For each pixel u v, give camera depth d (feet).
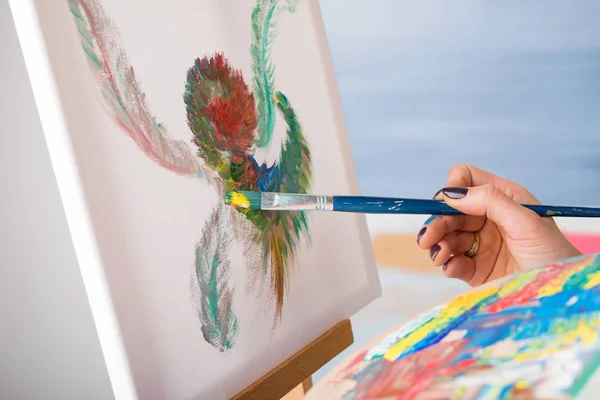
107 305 1.69
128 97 1.81
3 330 2.32
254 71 2.34
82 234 1.67
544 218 2.55
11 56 2.18
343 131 2.82
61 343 2.40
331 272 2.61
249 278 2.16
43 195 2.28
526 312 1.43
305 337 2.44
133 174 1.79
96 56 1.73
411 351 1.43
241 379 2.10
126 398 1.74
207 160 2.05
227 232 2.09
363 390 1.36
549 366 1.20
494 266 2.76
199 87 2.07
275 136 2.40
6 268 2.27
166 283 1.85
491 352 1.31
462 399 1.18
